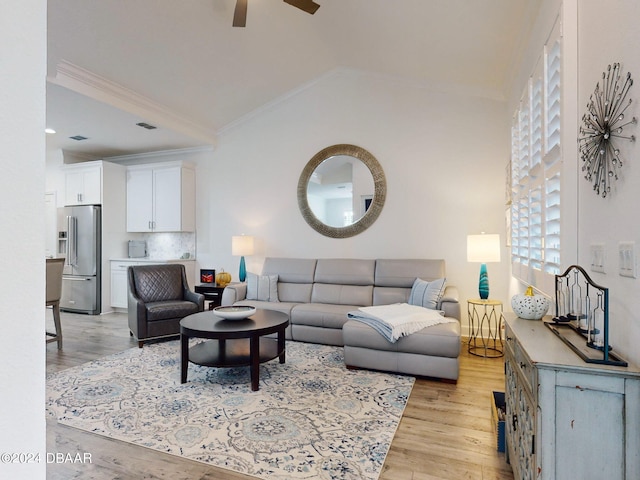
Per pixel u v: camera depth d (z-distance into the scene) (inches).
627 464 44.6
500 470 72.7
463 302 173.6
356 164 190.7
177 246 238.1
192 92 178.5
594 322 56.8
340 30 151.6
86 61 139.5
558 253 82.6
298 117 203.8
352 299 167.6
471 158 172.1
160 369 128.3
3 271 15.5
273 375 123.1
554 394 46.8
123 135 203.2
